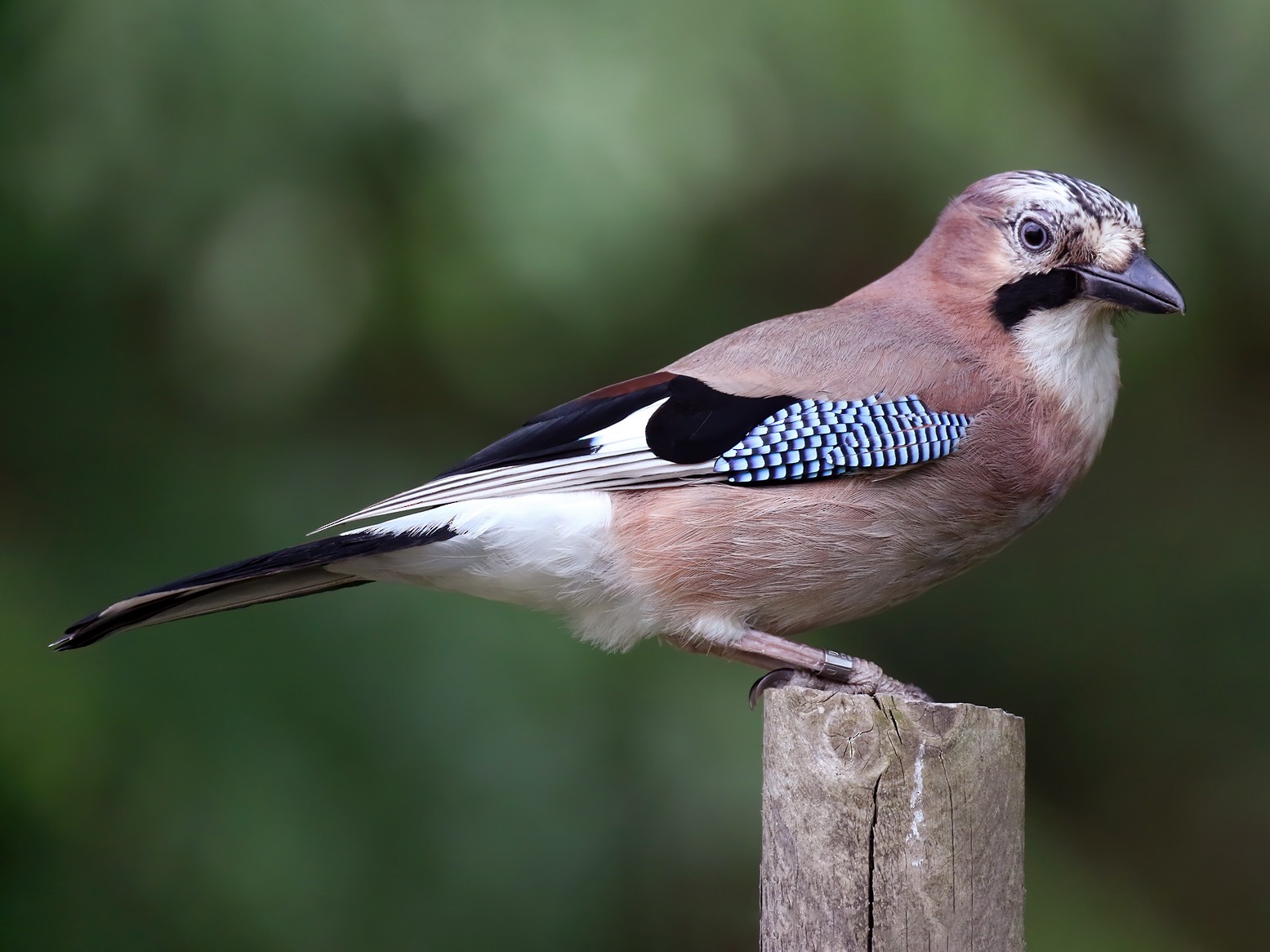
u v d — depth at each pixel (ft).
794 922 18.12
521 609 32.81
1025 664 39.88
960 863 17.72
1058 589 40.27
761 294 37.24
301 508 33.24
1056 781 39.86
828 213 35.83
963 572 25.67
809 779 18.07
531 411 36.45
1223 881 38.47
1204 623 39.73
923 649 39.75
